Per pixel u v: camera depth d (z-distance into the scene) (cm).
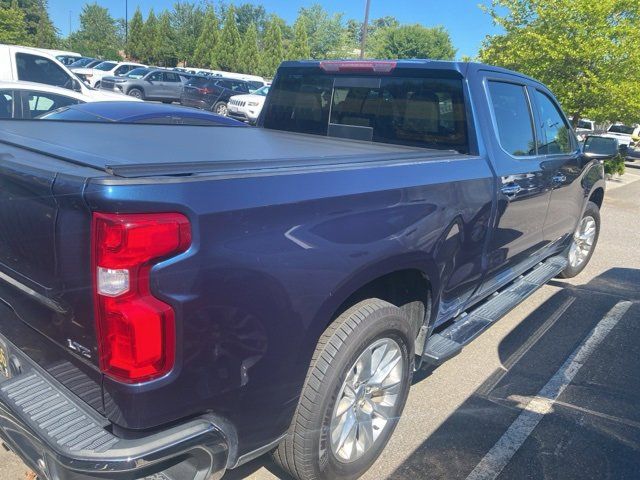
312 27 7644
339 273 226
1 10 3247
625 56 1202
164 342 179
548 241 470
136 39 6391
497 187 339
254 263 195
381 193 245
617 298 551
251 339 200
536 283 450
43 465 193
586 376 392
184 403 188
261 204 196
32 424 187
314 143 347
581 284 590
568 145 488
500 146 357
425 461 295
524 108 406
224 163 210
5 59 984
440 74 356
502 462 297
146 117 723
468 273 334
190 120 761
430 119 360
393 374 282
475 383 377
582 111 1269
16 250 208
